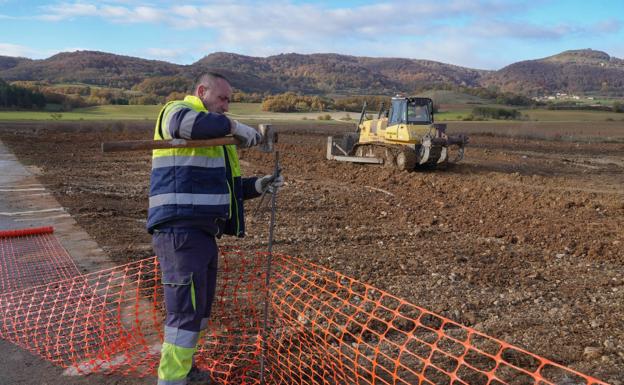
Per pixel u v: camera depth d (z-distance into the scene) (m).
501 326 5.16
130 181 14.62
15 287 6.02
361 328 4.96
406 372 4.14
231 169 3.65
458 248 8.08
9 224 9.04
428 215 10.38
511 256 7.71
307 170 17.62
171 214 3.29
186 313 3.39
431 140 16.44
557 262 7.52
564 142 33.28
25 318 5.11
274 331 4.80
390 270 6.86
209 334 4.74
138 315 5.15
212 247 3.49
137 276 6.32
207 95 3.47
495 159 22.20
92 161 19.22
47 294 5.77
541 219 10.20
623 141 34.09
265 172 16.94
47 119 49.91
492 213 10.66
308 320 5.05
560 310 5.61
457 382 3.99
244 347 4.49
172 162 3.34
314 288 6.01
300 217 10.08
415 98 17.12
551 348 4.69
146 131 36.22
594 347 4.68
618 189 14.68
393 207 11.20
